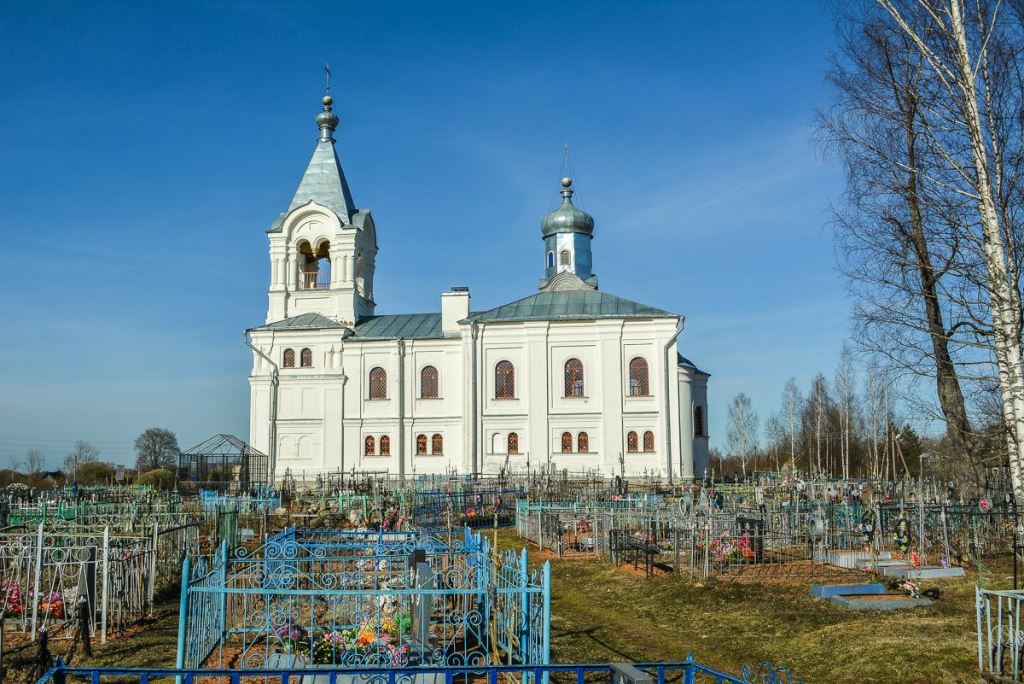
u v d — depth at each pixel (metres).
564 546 37.28
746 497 51.03
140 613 22.77
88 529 29.55
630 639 21.03
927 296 32.31
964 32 29.92
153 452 149.75
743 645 20.08
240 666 16.39
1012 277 28.91
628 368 77.56
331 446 81.50
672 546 30.69
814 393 127.31
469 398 79.00
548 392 78.00
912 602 22.78
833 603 23.16
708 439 84.31
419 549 20.22
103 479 97.38
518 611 17.09
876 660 17.83
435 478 68.62
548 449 77.31
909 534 30.53
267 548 21.31
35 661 17.48
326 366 82.50
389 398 81.69
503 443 78.44
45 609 21.14
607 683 17.02
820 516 32.00
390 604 19.38
